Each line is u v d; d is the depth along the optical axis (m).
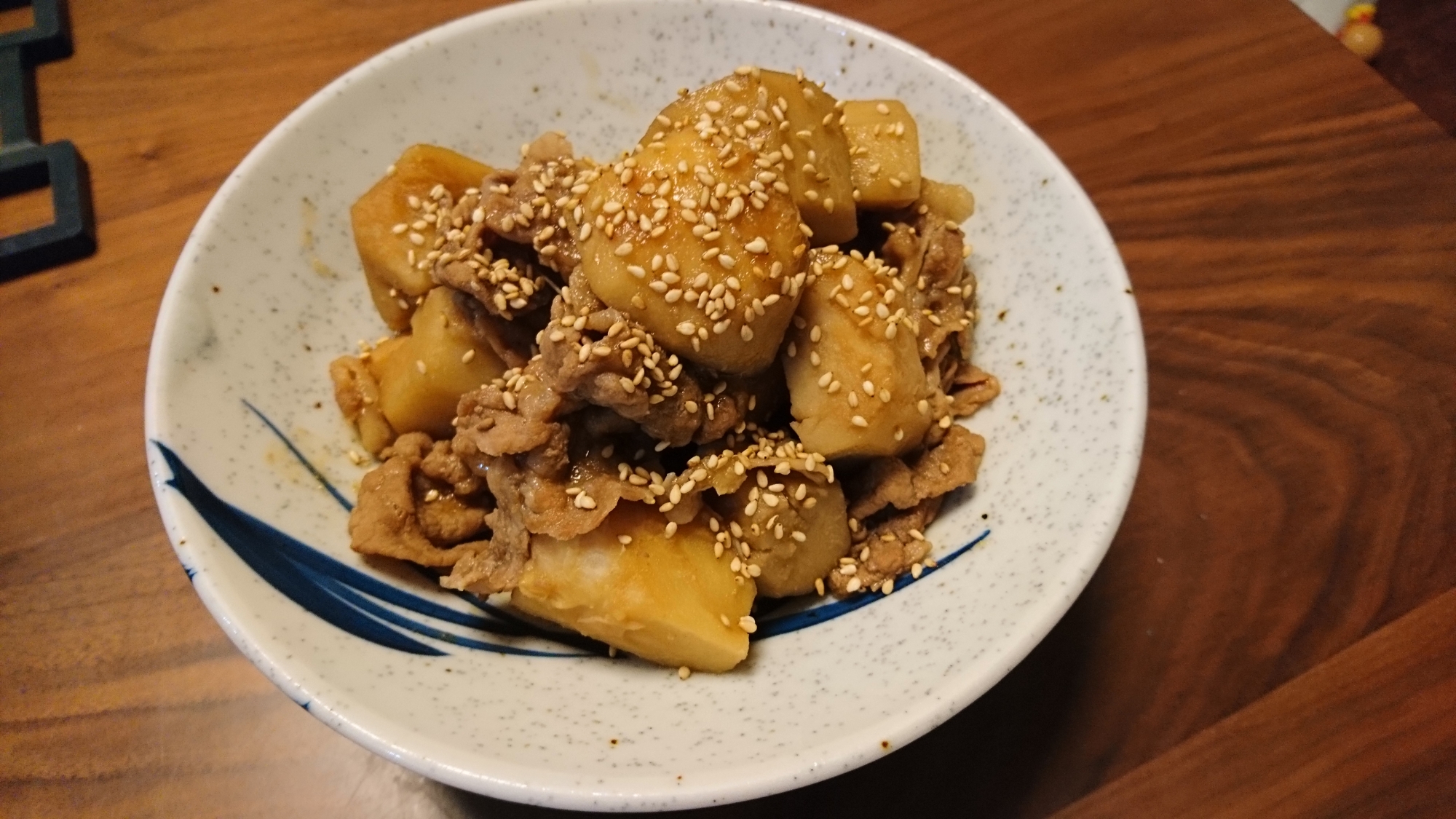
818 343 0.20
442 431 0.23
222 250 0.22
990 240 0.24
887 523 0.21
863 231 0.23
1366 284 0.27
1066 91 0.30
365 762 0.21
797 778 0.16
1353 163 0.29
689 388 0.20
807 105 0.21
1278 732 0.21
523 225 0.21
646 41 0.26
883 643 0.19
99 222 0.28
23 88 0.29
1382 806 0.21
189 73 0.30
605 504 0.19
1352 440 0.25
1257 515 0.24
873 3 0.32
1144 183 0.29
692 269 0.19
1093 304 0.21
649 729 0.18
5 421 0.25
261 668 0.17
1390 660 0.22
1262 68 0.30
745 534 0.20
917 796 0.21
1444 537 0.23
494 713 0.18
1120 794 0.21
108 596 0.23
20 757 0.21
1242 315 0.27
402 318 0.24
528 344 0.22
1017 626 0.17
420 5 0.31
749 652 0.20
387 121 0.25
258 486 0.20
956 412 0.23
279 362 0.22
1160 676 0.22
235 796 0.21
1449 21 0.41
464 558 0.21
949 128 0.24
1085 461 0.20
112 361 0.26
